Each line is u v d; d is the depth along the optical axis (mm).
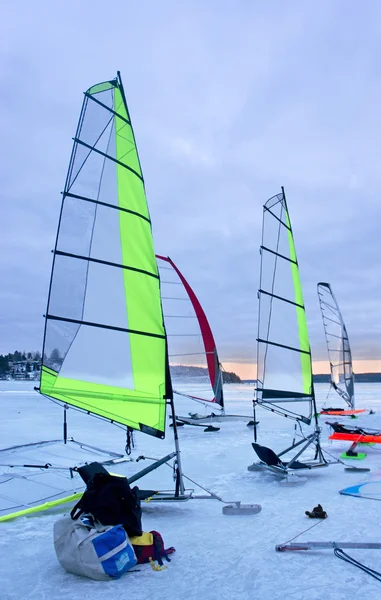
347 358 19109
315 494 5977
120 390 5449
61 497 5547
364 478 6922
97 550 3383
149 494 5215
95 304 5426
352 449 9141
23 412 19406
